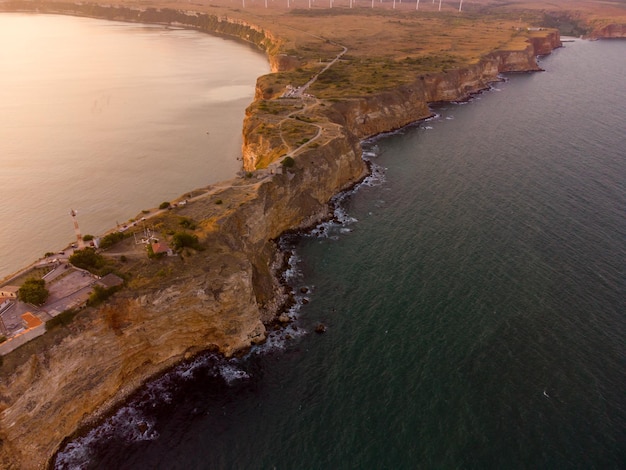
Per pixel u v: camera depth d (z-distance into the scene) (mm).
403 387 58812
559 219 97188
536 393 57562
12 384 48031
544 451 50781
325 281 79625
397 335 67188
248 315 65250
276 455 51219
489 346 64688
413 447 51625
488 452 50844
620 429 53031
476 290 75938
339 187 113312
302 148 108625
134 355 59500
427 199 107688
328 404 56969
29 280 57875
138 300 58312
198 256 66188
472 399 56938
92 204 105250
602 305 72062
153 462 50719
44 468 49969
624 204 103500
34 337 51969
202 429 54281
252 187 88375
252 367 62688
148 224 73562
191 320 62781
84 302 56406
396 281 78938
